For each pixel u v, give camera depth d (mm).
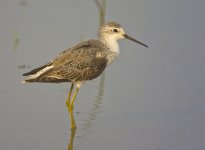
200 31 21531
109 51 15875
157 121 15062
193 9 23422
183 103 16125
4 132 14523
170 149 13430
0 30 21734
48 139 14219
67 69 15047
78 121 15289
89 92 17234
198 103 16078
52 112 15844
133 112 15688
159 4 24000
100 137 14273
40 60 19281
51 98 16812
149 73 18422
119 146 13703
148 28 21734
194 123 14867
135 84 17625
